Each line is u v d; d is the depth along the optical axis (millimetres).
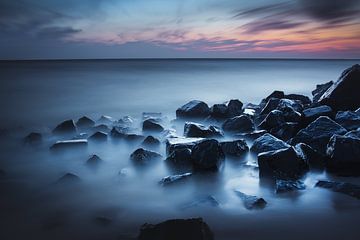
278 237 6492
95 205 8266
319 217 7219
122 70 84125
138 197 8703
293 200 8039
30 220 7523
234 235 6605
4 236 6840
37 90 38719
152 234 5836
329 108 14125
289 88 41531
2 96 33531
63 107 26688
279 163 9219
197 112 17875
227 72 76875
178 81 50875
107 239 6691
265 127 14297
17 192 9156
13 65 123250
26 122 20906
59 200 8602
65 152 12625
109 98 31844
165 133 14609
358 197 7902
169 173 10336
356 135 10492
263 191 8781
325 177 9508
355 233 6582
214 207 7828
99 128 16125
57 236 6824
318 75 66438
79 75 64750
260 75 65938
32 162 11891
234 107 18281
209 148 10188
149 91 37688
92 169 11008
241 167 10508
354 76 15656
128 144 13539
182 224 5867
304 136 11469
